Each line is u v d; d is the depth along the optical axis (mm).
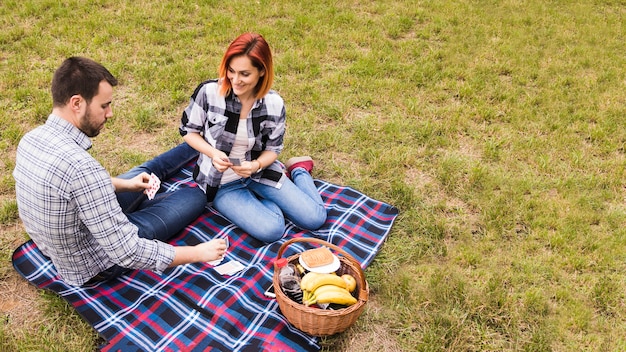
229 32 6566
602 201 4109
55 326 2795
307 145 4562
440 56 6473
